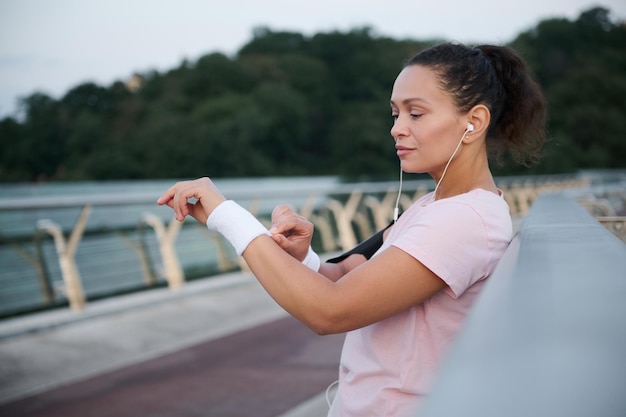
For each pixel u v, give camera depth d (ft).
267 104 211.61
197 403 12.76
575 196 11.23
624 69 263.29
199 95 223.71
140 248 24.13
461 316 3.53
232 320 19.71
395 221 4.35
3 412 12.25
